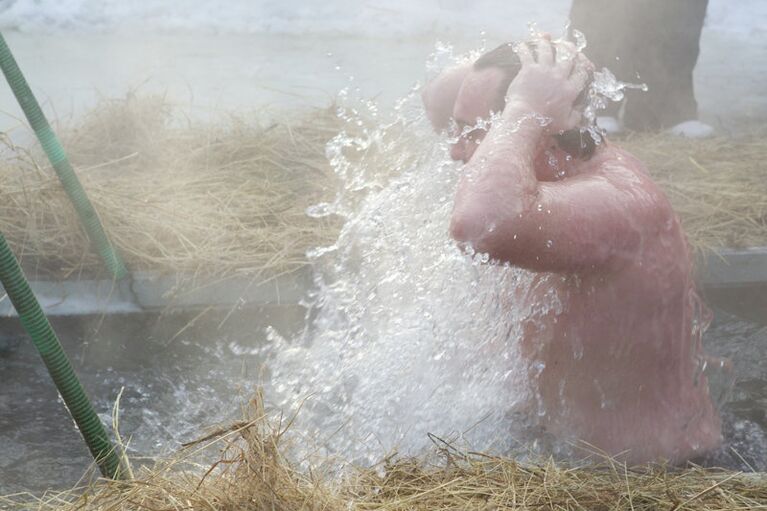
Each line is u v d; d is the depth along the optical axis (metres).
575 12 6.97
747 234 4.80
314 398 3.30
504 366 2.84
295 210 4.98
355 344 3.56
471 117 2.65
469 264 2.94
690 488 2.50
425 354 3.01
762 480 2.56
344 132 5.79
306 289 4.35
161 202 4.91
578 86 2.54
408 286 3.38
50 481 3.03
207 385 3.71
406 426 2.91
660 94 6.92
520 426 2.79
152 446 3.24
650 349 2.69
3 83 8.45
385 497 2.43
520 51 2.61
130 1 11.95
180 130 6.08
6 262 2.47
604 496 2.44
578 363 2.70
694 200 5.16
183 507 2.24
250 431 2.35
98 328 4.19
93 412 2.65
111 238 4.51
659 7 6.78
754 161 5.86
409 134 5.29
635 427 2.74
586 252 2.50
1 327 4.09
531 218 2.38
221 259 4.45
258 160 5.61
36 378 3.71
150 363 3.91
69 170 4.21
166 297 4.31
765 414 3.31
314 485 2.35
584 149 2.62
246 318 4.30
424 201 3.46
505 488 2.44
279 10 11.91
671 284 2.67
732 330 4.18
